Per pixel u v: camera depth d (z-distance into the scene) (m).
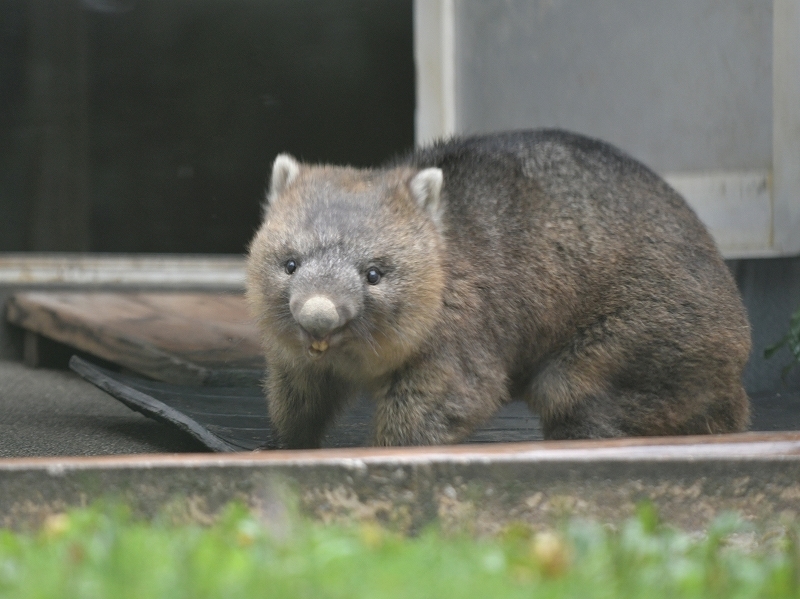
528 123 15.74
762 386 14.02
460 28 16.25
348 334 9.05
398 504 6.67
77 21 24.23
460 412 9.50
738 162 14.09
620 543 5.58
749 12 13.88
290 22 25.66
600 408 10.23
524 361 10.27
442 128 16.36
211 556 5.15
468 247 9.70
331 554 5.29
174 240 24.86
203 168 25.06
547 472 6.73
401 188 9.42
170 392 12.59
